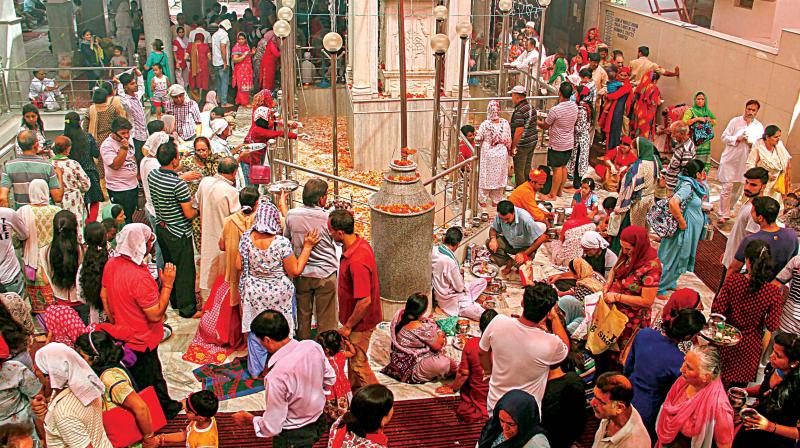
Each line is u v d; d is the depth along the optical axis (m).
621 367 5.71
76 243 6.12
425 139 11.41
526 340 4.45
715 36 11.84
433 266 6.95
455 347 6.48
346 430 3.73
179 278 6.85
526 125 9.61
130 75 10.43
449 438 5.34
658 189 7.88
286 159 9.18
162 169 6.55
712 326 5.44
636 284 5.55
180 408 5.57
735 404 4.80
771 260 5.40
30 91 12.54
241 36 14.48
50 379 4.04
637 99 11.60
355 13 10.66
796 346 4.61
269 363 4.41
